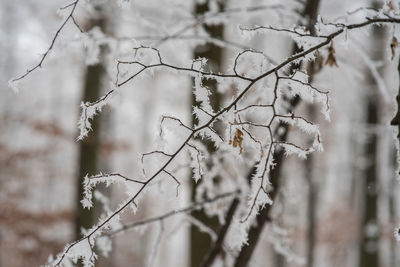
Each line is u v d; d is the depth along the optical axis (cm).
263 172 114
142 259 1350
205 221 349
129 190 115
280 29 119
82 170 548
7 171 823
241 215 232
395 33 123
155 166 117
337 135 1077
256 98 177
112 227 204
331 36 115
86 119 116
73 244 114
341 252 1343
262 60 121
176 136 118
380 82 235
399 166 115
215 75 114
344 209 1377
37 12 517
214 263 222
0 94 908
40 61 133
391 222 1031
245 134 112
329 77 237
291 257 248
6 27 760
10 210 757
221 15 262
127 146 920
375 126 826
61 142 972
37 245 762
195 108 114
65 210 783
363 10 142
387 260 1181
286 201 254
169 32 267
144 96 1302
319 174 1133
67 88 1141
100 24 389
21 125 926
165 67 115
